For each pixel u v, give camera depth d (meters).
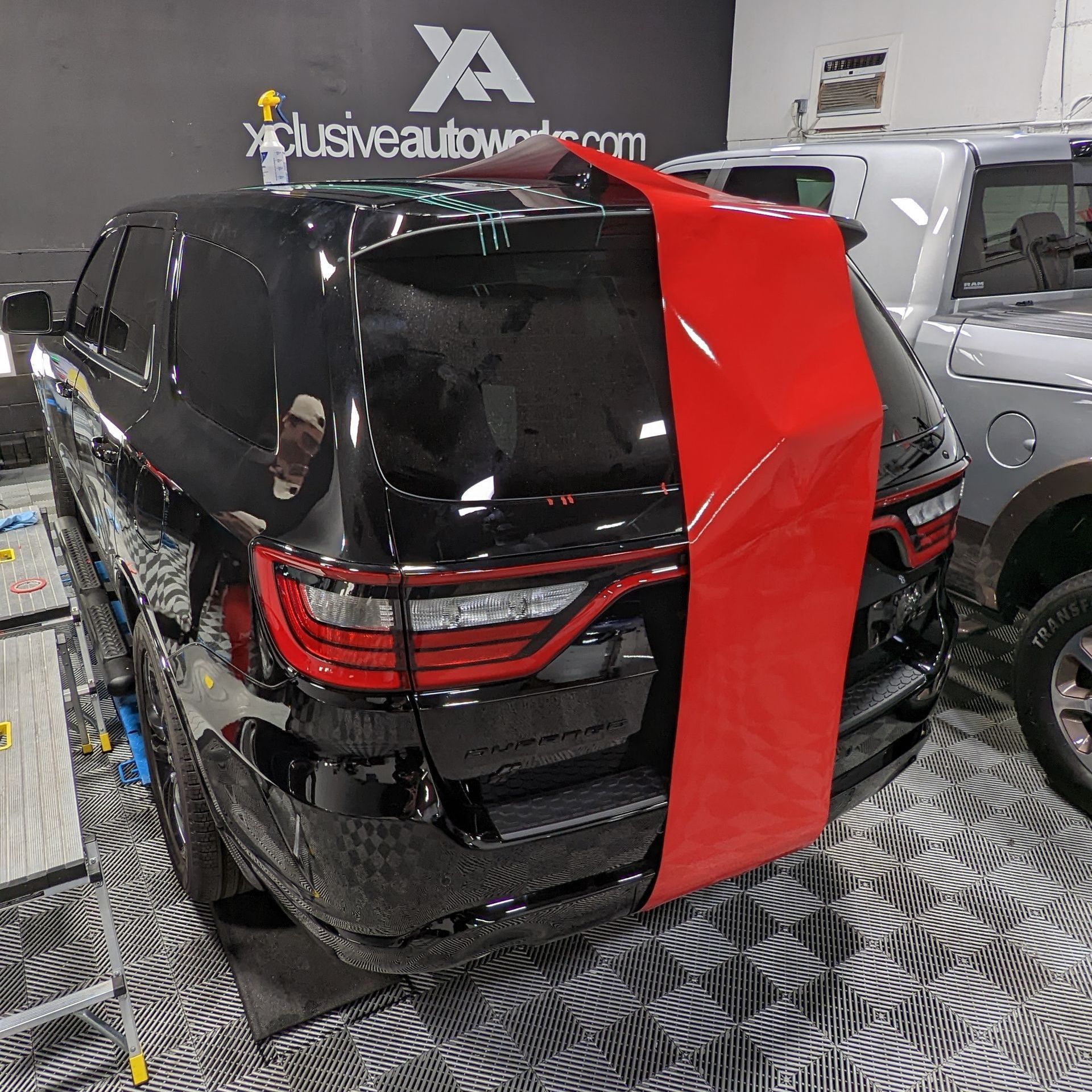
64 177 5.06
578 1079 1.60
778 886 2.09
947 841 2.23
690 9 6.65
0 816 1.53
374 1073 1.60
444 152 6.16
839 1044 1.68
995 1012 1.75
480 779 1.25
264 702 1.27
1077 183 2.97
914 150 2.85
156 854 2.15
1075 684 2.27
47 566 2.44
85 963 1.83
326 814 1.21
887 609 1.62
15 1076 1.59
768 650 1.35
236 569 1.30
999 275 2.82
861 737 1.62
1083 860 2.16
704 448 1.25
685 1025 1.71
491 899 1.29
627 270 1.33
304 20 5.41
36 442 5.43
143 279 2.21
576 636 1.20
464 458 1.19
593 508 1.20
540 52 6.24
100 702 2.71
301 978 1.79
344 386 1.21
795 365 1.32
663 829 1.38
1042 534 2.46
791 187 3.26
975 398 2.50
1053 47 4.85
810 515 1.31
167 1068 1.61
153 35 5.04
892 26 5.71
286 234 1.43
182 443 1.62
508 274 1.28
